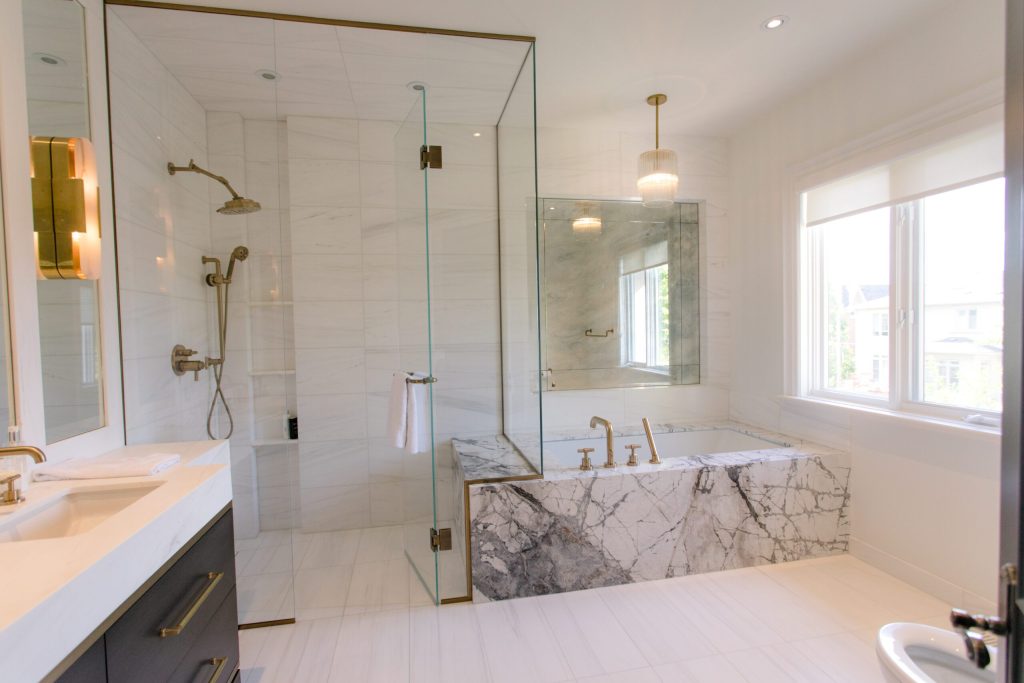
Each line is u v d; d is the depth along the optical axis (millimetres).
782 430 2900
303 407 2811
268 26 2006
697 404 3365
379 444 2912
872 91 2236
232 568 1476
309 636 1867
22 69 1382
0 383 1304
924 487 2053
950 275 2020
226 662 1410
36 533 1158
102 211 1794
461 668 1674
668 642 1793
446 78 2451
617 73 2420
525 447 2396
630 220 3273
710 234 3312
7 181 1323
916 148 2027
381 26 2020
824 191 2590
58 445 1493
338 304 2834
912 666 1105
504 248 2598
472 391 2564
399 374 2359
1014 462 646
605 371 3266
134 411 1968
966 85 1842
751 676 1616
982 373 1904
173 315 2271
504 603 2074
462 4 1881
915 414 2139
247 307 2689
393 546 2670
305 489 2834
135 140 2014
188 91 2412
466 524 2082
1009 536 652
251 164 2684
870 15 1960
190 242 2408
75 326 1626
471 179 2551
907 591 2080
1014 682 639
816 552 2395
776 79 2494
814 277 2752
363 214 2844
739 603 2031
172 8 1873
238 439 2631
